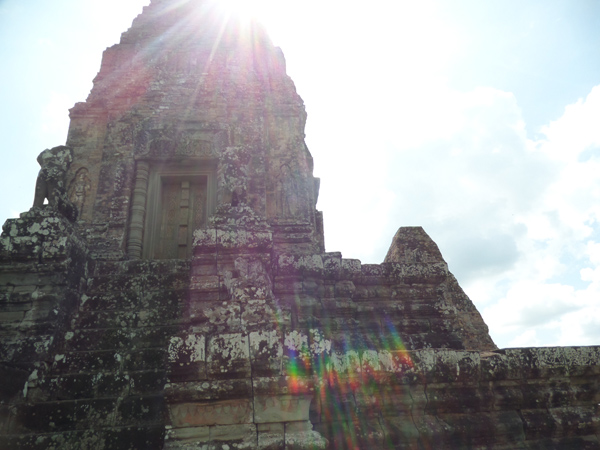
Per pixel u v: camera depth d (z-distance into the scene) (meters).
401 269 10.16
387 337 9.30
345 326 9.36
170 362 5.58
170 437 5.32
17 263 8.09
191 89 16.28
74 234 8.72
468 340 12.49
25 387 6.88
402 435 6.23
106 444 6.32
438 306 9.80
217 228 8.45
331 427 6.13
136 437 6.39
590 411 6.94
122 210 14.05
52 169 9.05
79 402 6.77
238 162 9.66
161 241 14.69
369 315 9.70
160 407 6.74
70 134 15.74
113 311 8.35
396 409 6.44
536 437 6.66
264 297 7.00
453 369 6.70
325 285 9.93
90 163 15.41
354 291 9.91
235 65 17.06
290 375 5.62
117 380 7.07
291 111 16.23
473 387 6.76
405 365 6.59
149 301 8.65
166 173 15.14
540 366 7.04
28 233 8.22
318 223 16.92
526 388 6.95
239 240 8.25
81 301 8.60
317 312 9.52
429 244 11.29
